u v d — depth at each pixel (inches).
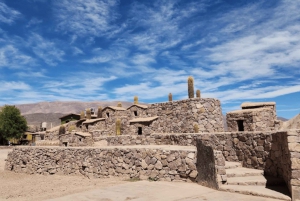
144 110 1172.5
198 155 404.8
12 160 823.1
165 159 454.3
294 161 277.0
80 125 1421.0
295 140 285.7
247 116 640.4
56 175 671.8
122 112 1274.6
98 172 573.0
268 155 380.8
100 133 1197.1
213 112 1003.9
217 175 342.0
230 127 680.4
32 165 745.0
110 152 555.8
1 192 487.2
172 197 314.2
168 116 1056.8
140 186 393.7
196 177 405.7
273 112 682.8
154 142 721.0
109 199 316.2
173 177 436.5
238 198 292.8
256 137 406.0
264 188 319.3
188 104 984.9
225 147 466.0
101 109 1412.4
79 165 627.5
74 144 1138.0
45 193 446.3
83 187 467.5
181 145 602.5
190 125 963.3
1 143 1998.0
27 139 2180.1
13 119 1966.0
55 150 698.8
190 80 1034.7
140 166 491.2
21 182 604.4
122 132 1241.4
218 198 297.1
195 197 307.9
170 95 1205.7
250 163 413.7
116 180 500.1
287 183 310.7
